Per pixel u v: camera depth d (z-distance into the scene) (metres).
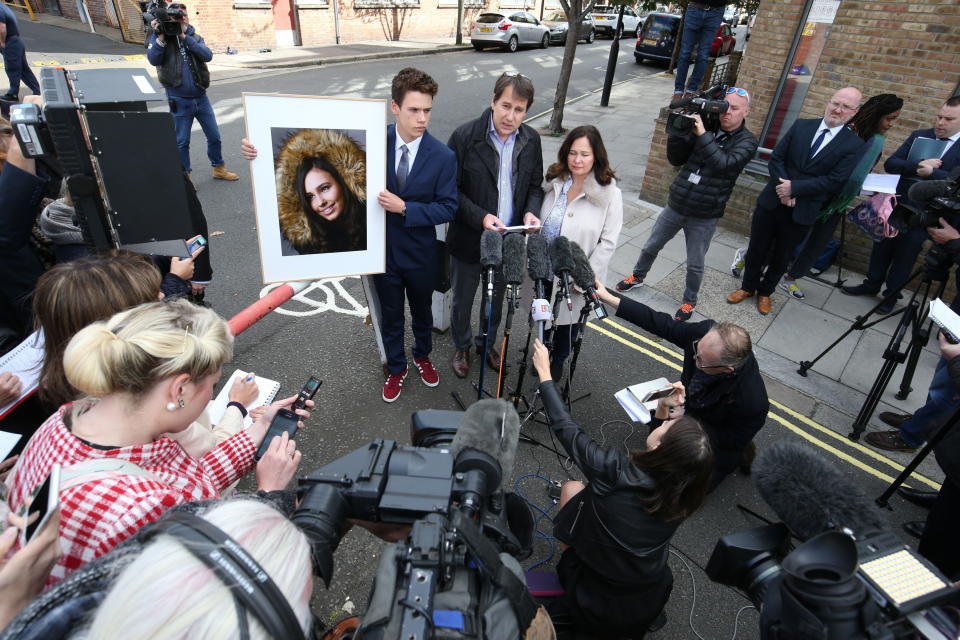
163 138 2.15
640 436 3.53
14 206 2.30
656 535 1.89
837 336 4.64
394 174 3.00
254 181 2.66
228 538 0.79
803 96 5.88
